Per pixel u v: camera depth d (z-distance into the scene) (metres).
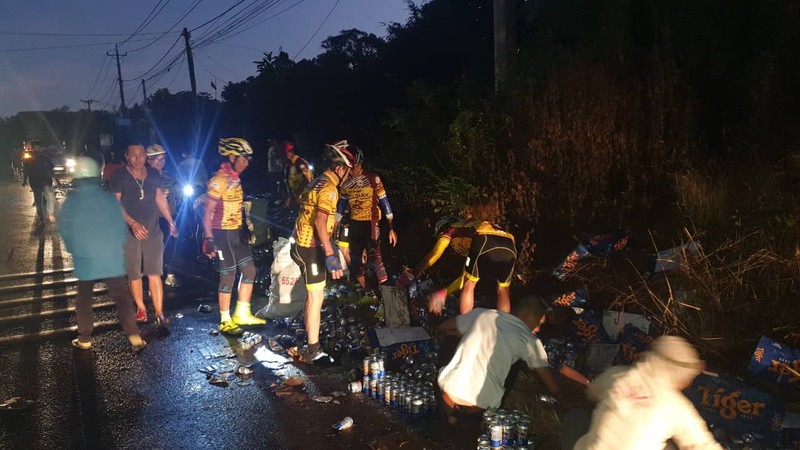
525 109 8.36
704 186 6.53
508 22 9.56
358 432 4.82
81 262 6.54
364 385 5.49
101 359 6.49
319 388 5.63
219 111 33.16
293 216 13.38
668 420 2.77
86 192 6.48
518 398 4.84
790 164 6.52
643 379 2.82
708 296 5.45
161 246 7.45
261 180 24.64
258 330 7.25
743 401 4.22
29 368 6.26
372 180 7.71
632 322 5.37
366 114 21.12
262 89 25.58
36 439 4.82
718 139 7.92
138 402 5.45
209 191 6.89
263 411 5.22
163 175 11.82
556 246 7.29
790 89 7.11
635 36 8.71
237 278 9.43
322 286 6.11
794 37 7.10
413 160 9.83
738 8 7.63
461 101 9.80
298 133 22.30
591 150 7.54
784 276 5.46
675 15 8.01
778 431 4.09
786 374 4.55
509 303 5.55
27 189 28.09
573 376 3.97
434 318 6.49
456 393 4.10
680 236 6.18
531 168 7.82
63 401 5.48
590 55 8.35
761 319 5.19
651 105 7.52
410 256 8.64
